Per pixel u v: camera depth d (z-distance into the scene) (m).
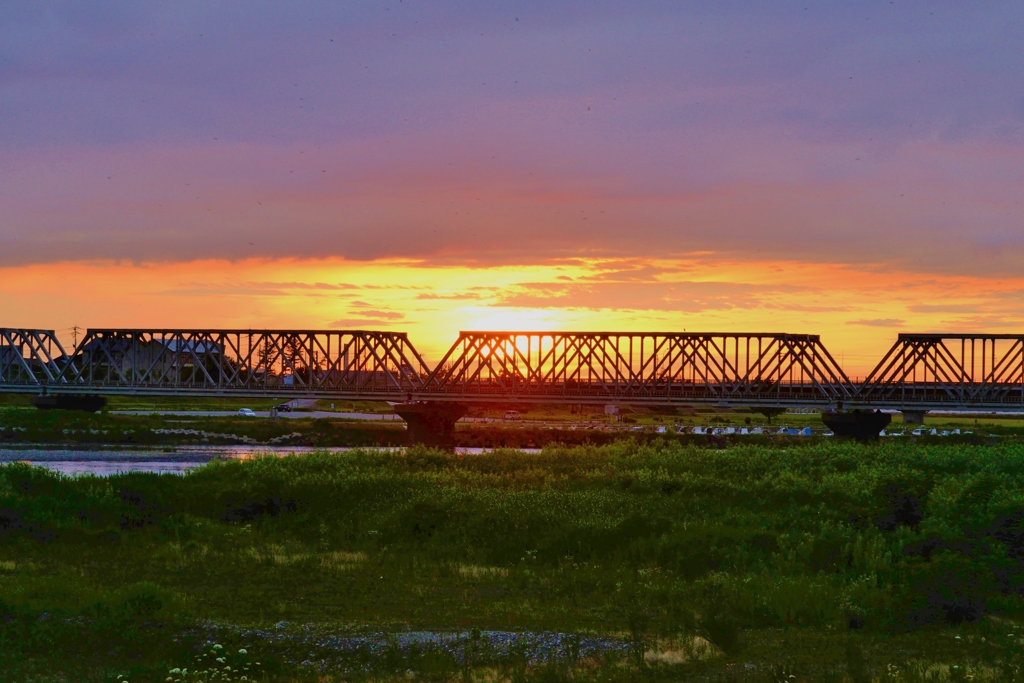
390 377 162.50
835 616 30.86
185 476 59.09
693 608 32.25
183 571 38.03
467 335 160.75
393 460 70.06
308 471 61.53
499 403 157.38
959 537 39.78
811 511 48.50
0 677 24.11
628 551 41.12
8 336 179.75
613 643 27.77
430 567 39.16
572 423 178.12
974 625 29.86
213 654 26.39
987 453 79.25
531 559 40.72
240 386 167.50
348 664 26.36
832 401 147.50
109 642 27.50
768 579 35.41
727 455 77.19
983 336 146.75
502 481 60.53
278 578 36.97
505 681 24.62
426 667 25.88
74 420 147.12
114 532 44.41
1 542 42.22
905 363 147.62
